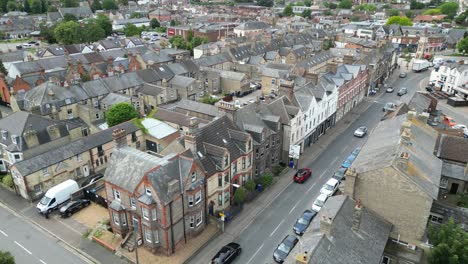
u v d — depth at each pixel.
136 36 178.88
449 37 171.25
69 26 167.50
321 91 76.94
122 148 47.97
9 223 49.88
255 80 123.25
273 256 43.19
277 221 50.78
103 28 194.25
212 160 49.62
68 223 50.09
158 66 106.25
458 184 50.22
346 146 74.62
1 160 62.25
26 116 62.41
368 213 37.69
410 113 49.94
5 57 128.50
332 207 36.53
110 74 105.38
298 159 68.31
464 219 39.41
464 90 101.44
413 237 36.94
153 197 41.19
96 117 79.50
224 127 55.06
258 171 59.41
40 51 134.75
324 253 30.08
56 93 78.75
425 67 138.62
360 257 31.81
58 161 57.19
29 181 53.78
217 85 111.06
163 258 43.28
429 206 35.03
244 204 54.53
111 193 46.12
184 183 43.50
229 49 133.38
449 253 31.86
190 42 166.88
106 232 47.56
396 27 183.12
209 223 49.50
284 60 137.62
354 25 197.88
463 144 53.88
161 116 75.81
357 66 96.56
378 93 111.44
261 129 57.06
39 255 44.12
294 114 64.62
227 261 42.50
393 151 39.75
